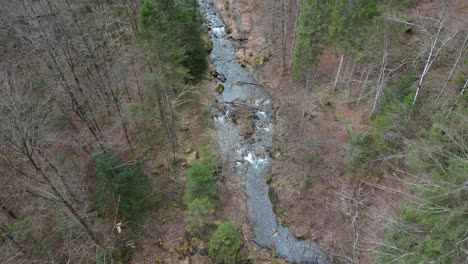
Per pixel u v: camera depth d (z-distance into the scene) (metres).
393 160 23.55
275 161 29.00
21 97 18.41
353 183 25.30
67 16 22.86
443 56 23.56
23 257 19.11
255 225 25.44
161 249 22.98
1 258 17.97
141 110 26.30
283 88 34.25
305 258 23.50
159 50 23.59
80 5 24.84
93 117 23.58
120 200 20.89
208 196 23.91
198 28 33.78
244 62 38.47
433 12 26.11
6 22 21.55
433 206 14.07
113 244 21.88
